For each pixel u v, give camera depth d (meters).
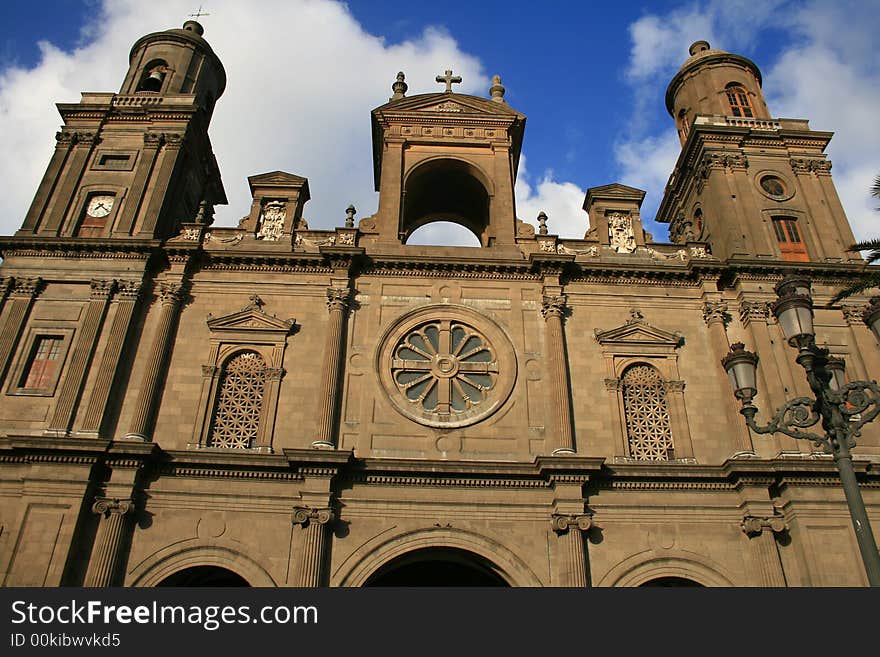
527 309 26.53
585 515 21.59
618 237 28.95
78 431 22.36
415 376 24.97
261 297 26.20
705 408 24.62
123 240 25.98
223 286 26.34
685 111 35.94
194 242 26.16
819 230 29.30
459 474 22.12
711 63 35.69
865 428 24.25
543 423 24.06
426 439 23.53
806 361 13.62
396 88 34.28
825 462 22.03
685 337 26.14
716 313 26.19
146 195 28.42
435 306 26.33
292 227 28.00
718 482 22.62
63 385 23.38
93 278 25.53
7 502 21.03
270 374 24.33
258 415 24.00
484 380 25.14
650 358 25.61
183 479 21.89
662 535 21.86
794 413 13.86
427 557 22.52
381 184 29.61
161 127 30.64
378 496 21.95
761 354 25.12
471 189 32.72
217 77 36.34
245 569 20.75
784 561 21.50
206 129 34.59
